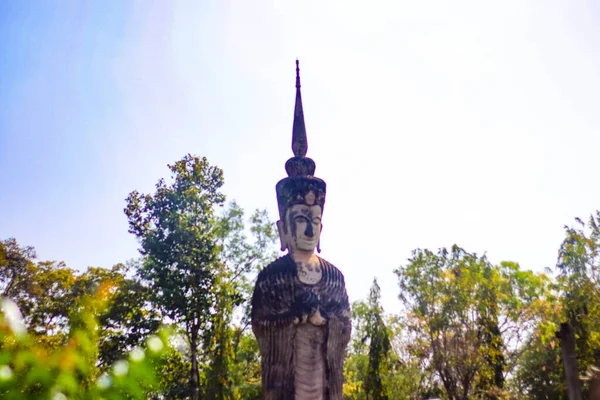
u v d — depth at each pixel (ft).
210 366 109.81
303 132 50.06
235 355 117.80
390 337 140.56
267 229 128.16
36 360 16.87
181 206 116.78
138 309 110.93
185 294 111.34
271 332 41.32
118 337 105.91
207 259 112.98
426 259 139.44
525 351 143.13
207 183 122.31
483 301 131.54
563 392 128.57
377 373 122.01
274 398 39.93
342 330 42.57
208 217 118.93
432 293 134.72
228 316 112.27
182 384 110.01
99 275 120.78
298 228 44.57
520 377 145.79
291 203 45.83
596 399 24.70
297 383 40.29
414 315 136.26
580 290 118.52
